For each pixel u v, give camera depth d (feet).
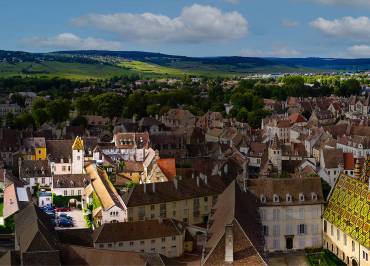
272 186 595.47
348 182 568.41
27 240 440.04
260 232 464.65
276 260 556.92
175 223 566.77
